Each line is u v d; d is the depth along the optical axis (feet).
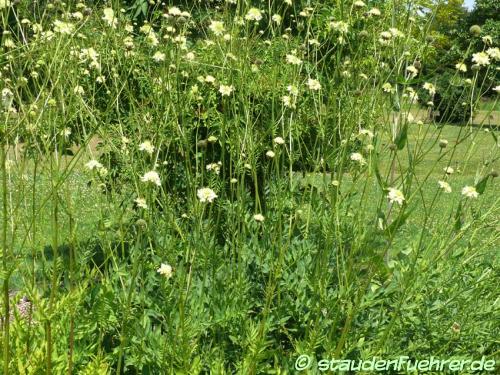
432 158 25.21
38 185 12.60
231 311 8.23
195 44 13.62
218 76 12.28
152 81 10.48
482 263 9.95
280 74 12.62
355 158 9.19
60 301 7.21
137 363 7.78
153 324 9.09
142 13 15.40
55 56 7.28
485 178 8.82
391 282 9.41
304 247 9.91
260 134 11.98
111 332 8.61
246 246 10.09
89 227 12.04
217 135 12.35
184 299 7.52
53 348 7.24
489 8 38.78
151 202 9.55
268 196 12.33
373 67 10.47
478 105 10.46
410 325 8.77
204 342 8.35
